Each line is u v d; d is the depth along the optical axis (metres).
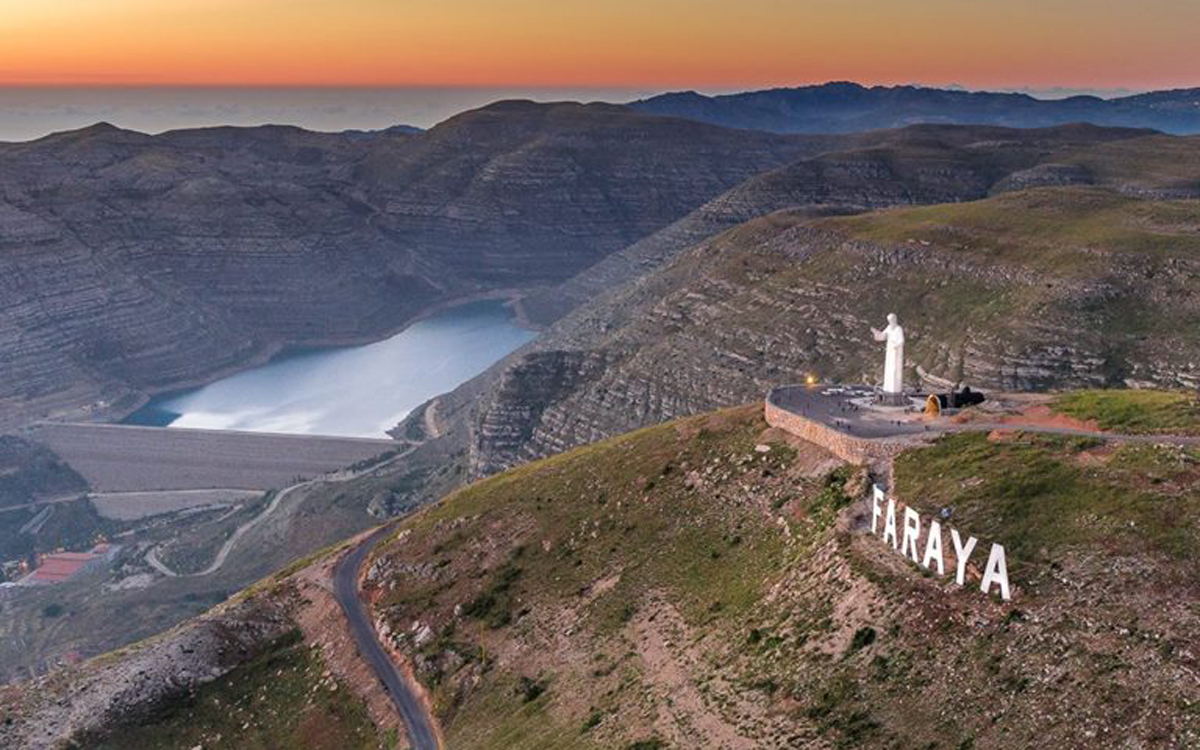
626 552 113.75
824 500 98.19
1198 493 76.94
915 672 71.75
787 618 85.12
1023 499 83.06
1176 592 68.50
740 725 76.12
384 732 106.38
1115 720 61.34
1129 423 96.06
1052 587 72.62
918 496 89.31
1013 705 65.50
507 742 93.19
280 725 114.12
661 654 93.25
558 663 102.38
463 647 113.00
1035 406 107.62
